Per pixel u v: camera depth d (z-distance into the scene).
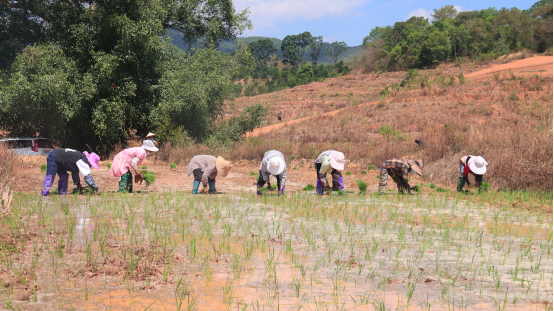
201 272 4.80
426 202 10.33
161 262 5.08
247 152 22.31
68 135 25.55
